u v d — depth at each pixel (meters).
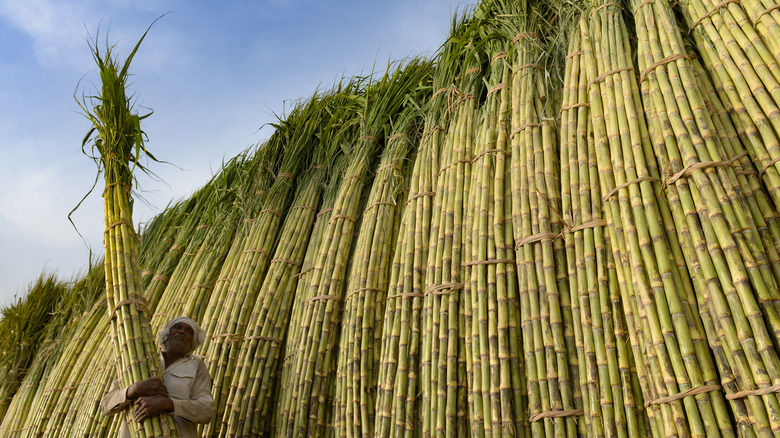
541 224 3.15
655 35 3.22
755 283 2.40
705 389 2.37
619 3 3.64
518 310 3.13
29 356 8.09
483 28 4.30
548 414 2.74
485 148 3.68
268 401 4.24
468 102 4.12
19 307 8.34
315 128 5.62
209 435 4.12
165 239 6.57
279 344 4.45
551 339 2.89
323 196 5.23
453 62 4.48
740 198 2.60
